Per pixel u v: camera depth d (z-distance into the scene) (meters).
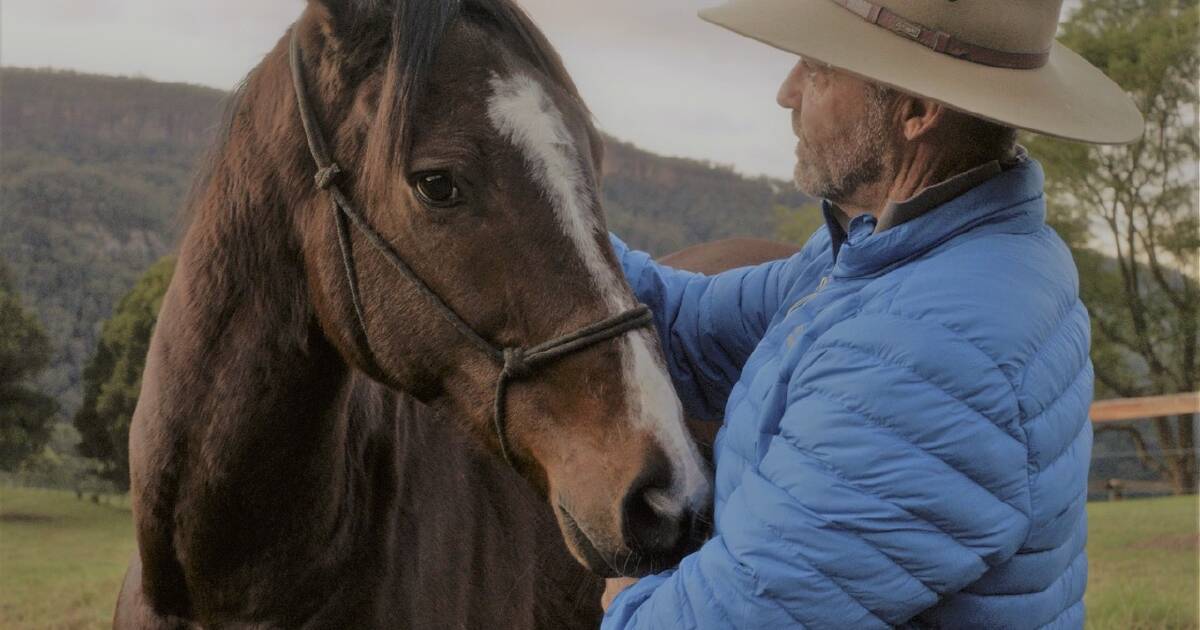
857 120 1.30
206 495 1.64
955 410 1.12
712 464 1.52
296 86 1.58
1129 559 5.06
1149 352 15.51
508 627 2.04
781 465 1.18
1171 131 15.72
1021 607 1.23
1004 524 1.14
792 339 1.32
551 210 1.44
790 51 1.24
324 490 1.68
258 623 1.69
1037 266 1.24
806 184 1.38
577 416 1.44
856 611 1.13
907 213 1.26
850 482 1.13
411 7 1.45
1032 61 1.25
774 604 1.14
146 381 1.72
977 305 1.16
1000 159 1.29
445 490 1.95
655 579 1.34
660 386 1.42
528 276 1.44
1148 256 15.91
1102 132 1.22
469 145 1.43
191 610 1.74
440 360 1.53
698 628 1.17
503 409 1.49
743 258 2.89
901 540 1.12
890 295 1.21
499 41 1.51
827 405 1.16
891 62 1.21
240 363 1.63
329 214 1.56
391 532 1.80
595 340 1.42
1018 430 1.14
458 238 1.46
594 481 1.40
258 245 1.64
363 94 1.53
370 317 1.56
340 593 1.72
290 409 1.64
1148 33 15.92
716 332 1.76
